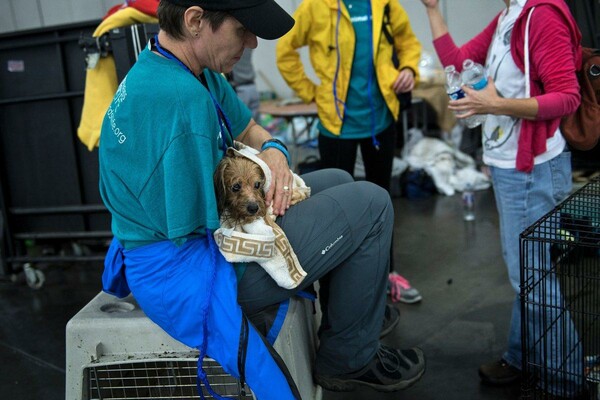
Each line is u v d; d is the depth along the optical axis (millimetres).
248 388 1820
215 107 1728
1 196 3729
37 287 3760
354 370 1965
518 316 2309
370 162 3102
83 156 3631
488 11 5238
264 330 1775
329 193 1852
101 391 1916
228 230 1640
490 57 2180
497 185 2240
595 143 2104
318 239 1776
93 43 2932
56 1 6262
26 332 3211
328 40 2916
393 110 2979
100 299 2002
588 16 3455
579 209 2146
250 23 1551
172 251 1655
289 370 1793
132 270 1716
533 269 1947
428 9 2443
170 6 1568
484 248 3859
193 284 1633
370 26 2889
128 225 1699
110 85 3031
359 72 2932
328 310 1944
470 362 2578
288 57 3045
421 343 2768
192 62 1654
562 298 2064
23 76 3551
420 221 4543
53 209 3697
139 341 1812
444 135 5656
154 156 1557
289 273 1681
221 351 1618
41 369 2828
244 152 1770
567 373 2082
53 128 3611
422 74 5484
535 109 1970
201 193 1582
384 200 1875
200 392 1721
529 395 2049
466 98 2016
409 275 3561
